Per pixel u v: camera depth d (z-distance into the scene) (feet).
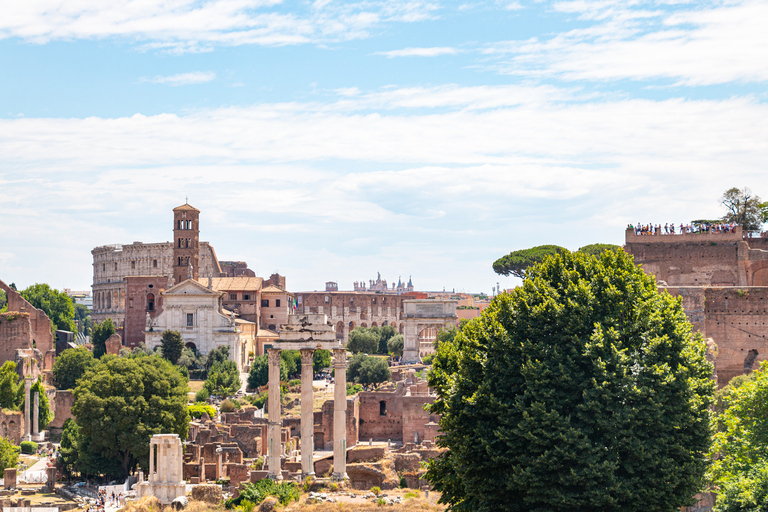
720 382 354.13
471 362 237.66
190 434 526.98
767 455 228.43
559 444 211.41
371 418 575.38
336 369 337.11
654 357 222.28
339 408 335.88
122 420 456.86
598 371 216.95
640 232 451.12
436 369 272.51
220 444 456.04
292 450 489.26
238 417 573.33
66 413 636.89
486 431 223.30
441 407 265.75
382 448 410.31
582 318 228.84
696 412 217.97
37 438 596.70
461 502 231.09
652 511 209.77
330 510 289.74
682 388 216.74
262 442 508.12
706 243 436.35
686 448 216.13
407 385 600.80
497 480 219.20
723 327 356.38
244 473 400.26
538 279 245.45
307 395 334.44
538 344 226.58
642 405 213.25
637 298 233.96
